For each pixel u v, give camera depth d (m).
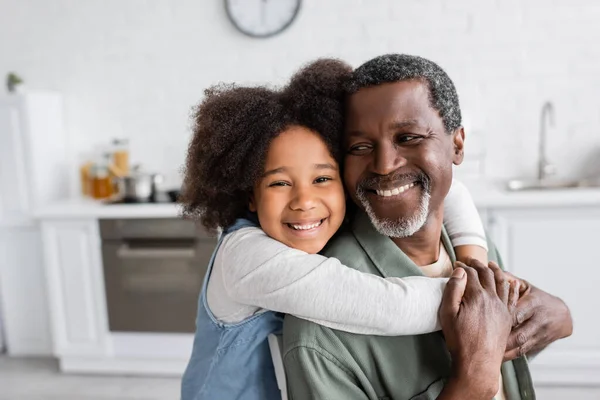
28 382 2.73
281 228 0.83
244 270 0.81
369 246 0.85
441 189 0.78
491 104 2.80
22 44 3.11
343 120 0.81
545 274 2.36
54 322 2.72
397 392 0.76
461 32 2.77
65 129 3.14
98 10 3.03
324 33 2.86
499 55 2.76
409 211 0.77
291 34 2.89
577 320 2.36
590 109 2.74
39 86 3.13
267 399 0.87
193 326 2.61
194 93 3.02
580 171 2.78
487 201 2.31
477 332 0.72
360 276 0.76
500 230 2.36
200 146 0.89
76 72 3.09
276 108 0.82
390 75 0.75
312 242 0.83
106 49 3.05
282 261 0.78
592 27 2.68
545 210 2.31
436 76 0.76
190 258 2.55
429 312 0.74
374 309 0.73
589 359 2.38
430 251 0.88
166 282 2.59
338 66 0.86
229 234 0.88
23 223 2.89
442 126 0.76
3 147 2.84
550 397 2.36
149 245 2.61
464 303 0.73
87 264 2.65
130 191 2.72
